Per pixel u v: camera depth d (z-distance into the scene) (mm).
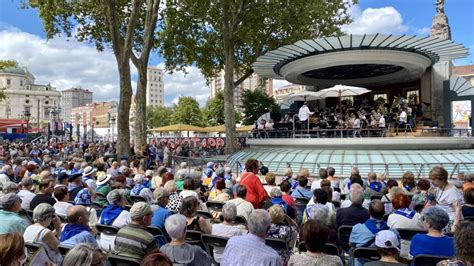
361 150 17891
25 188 7465
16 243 2777
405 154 16781
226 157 22172
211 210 7195
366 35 17016
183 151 27156
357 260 4277
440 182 6027
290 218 5898
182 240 3854
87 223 4762
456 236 2822
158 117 102125
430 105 27016
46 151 23266
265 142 21812
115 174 11320
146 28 20719
